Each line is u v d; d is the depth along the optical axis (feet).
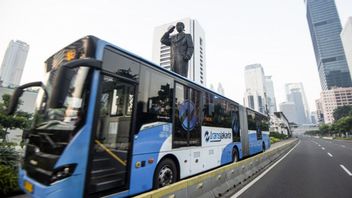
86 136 11.43
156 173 16.39
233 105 34.30
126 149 14.14
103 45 13.42
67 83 10.00
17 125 41.34
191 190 14.15
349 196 18.66
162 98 17.94
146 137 15.71
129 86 15.03
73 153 10.82
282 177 26.66
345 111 299.79
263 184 22.77
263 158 36.11
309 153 61.72
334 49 530.68
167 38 45.62
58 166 10.48
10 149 24.58
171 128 18.47
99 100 12.43
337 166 35.99
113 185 12.87
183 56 42.57
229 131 30.83
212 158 24.81
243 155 35.65
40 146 12.06
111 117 13.44
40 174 11.28
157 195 10.77
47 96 13.61
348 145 98.17
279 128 266.16
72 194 10.54
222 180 19.51
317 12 582.35
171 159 18.43
